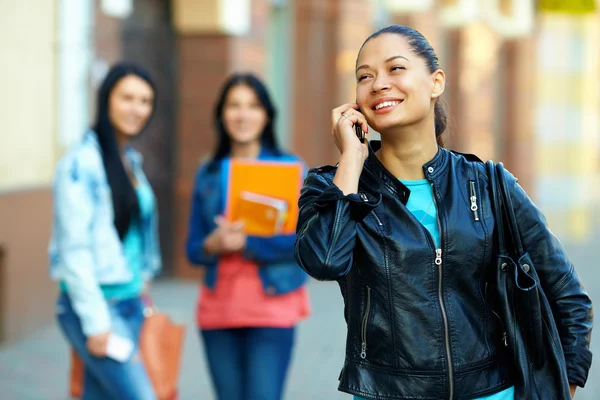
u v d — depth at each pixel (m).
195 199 6.60
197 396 8.57
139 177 6.08
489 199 3.63
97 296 5.43
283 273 6.24
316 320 12.54
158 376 5.71
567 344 3.74
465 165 3.70
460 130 23.56
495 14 25.88
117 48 13.39
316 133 17.80
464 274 3.54
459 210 3.58
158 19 14.96
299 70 17.58
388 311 3.54
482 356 3.56
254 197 6.28
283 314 6.21
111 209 5.61
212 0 14.82
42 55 11.53
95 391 5.77
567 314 3.74
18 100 11.07
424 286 3.52
